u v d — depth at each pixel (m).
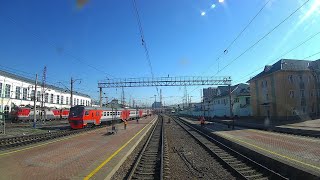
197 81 46.19
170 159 16.36
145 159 15.93
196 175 12.16
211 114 81.81
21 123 53.31
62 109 71.12
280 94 49.31
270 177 11.28
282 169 12.50
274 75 51.16
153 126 46.16
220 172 12.60
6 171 11.09
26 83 68.81
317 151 15.94
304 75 50.72
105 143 20.19
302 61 53.25
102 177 10.09
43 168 11.59
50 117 64.75
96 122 40.97
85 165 12.21
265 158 14.52
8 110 60.81
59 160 13.41
